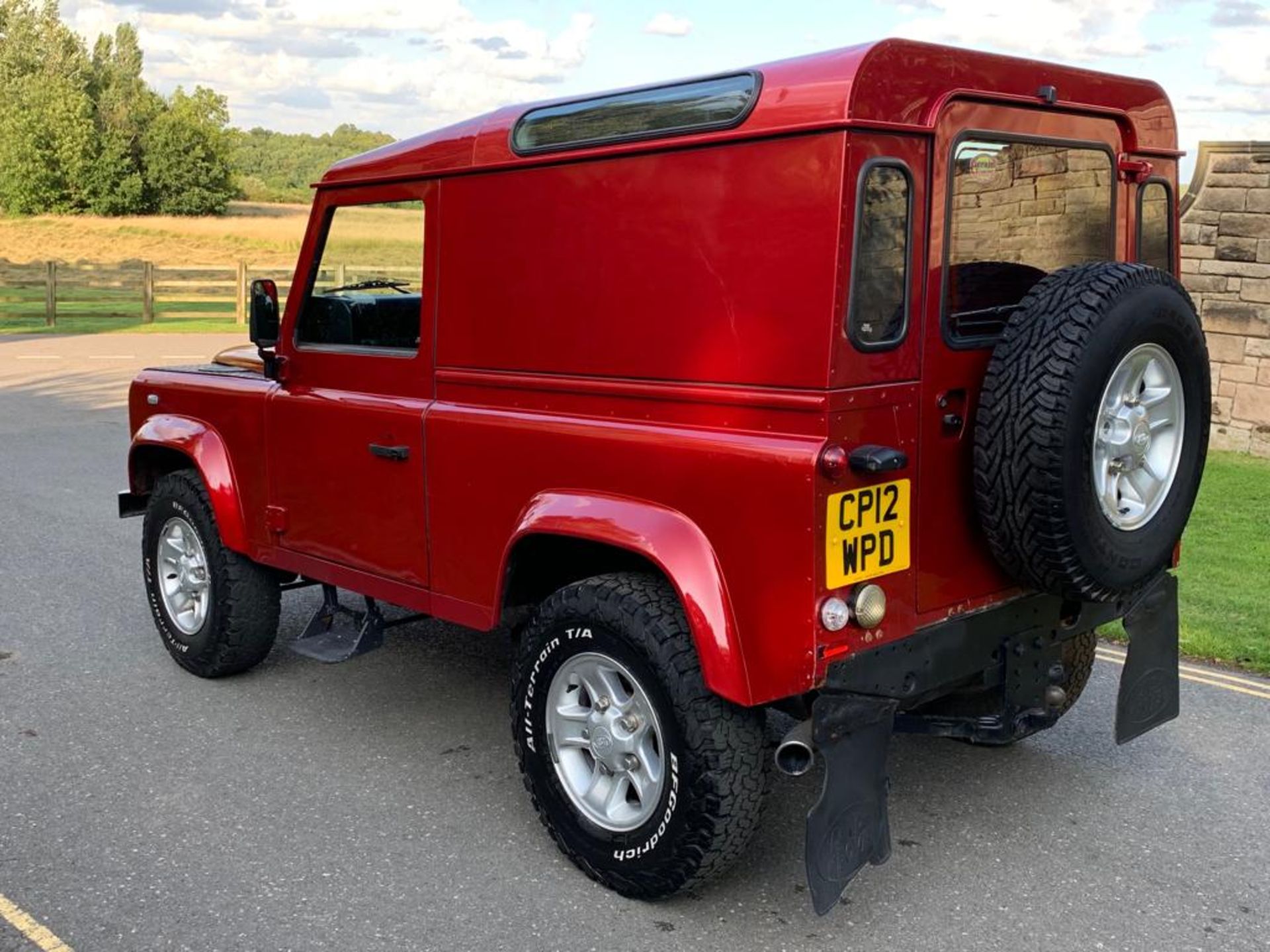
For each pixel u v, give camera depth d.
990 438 3.25
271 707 5.12
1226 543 8.19
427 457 4.16
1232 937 3.42
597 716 3.63
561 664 3.69
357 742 4.76
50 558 7.50
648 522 3.40
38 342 21.88
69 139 62.53
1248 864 3.86
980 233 3.42
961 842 4.00
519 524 3.76
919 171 3.20
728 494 3.23
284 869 3.74
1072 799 4.33
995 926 3.47
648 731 3.52
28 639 5.97
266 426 4.88
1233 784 4.45
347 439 4.48
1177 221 4.24
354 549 4.55
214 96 68.12
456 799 4.27
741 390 3.23
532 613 3.87
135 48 77.44
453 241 4.03
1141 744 4.82
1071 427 3.15
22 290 31.92
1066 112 3.64
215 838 3.94
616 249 3.52
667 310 3.40
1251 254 11.30
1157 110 4.02
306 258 4.68
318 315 4.68
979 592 3.58
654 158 3.39
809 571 3.07
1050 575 3.33
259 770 4.48
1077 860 3.88
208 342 22.08
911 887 3.70
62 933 3.35
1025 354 3.19
